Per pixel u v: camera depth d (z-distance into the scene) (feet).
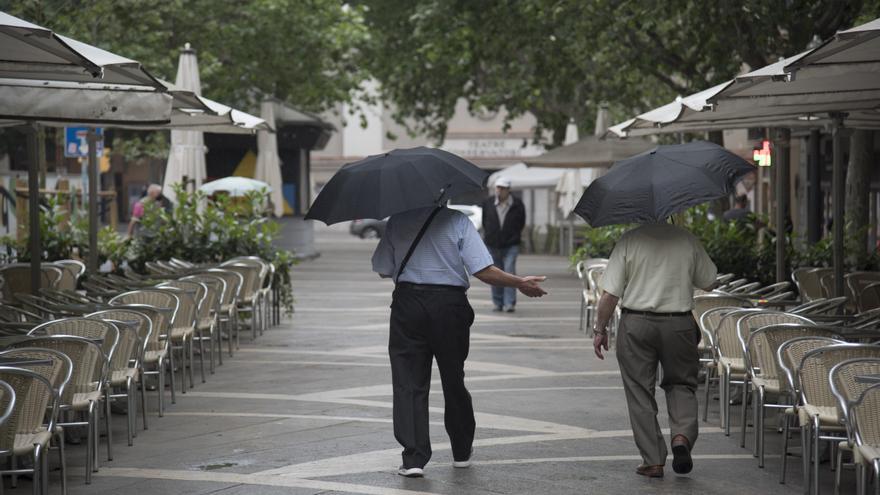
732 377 86.79
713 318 92.27
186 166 170.09
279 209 277.44
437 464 74.08
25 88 79.15
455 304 69.41
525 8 207.62
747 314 84.07
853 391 60.54
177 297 103.50
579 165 235.20
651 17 162.50
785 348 70.13
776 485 69.56
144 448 79.77
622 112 297.94
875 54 65.62
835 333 75.20
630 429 85.97
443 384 70.90
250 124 111.65
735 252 140.77
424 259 69.41
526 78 277.64
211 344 115.96
